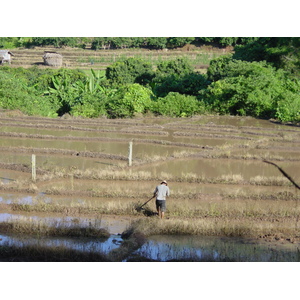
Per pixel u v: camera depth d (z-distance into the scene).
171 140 35.25
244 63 51.78
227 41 102.19
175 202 20.98
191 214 19.14
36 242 15.54
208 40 105.12
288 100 43.72
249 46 61.34
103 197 21.47
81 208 19.45
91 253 14.54
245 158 29.56
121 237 16.70
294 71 55.72
